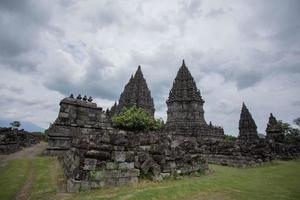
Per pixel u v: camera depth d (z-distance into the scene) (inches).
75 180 352.5
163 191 362.0
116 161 406.3
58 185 382.6
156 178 459.8
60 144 754.2
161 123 1536.7
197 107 2015.3
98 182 370.6
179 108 2037.4
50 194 330.0
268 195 363.3
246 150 938.1
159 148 514.9
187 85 2128.4
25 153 826.8
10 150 844.6
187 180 494.0
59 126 770.8
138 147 480.4
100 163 385.7
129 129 1284.4
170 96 2169.0
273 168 831.1
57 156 719.1
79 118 823.1
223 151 975.6
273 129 1967.3
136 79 2856.8
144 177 452.4
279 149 1465.3
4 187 354.9
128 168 421.7
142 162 466.0
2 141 789.2
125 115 1321.4
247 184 463.8
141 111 1428.4
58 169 515.2
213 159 1013.2
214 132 1946.4
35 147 1172.5
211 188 407.5
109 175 388.2
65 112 800.3
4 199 301.6
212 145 1075.9
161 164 495.2
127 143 442.0
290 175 621.6
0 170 486.0
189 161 583.5
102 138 408.8
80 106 838.5
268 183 481.1
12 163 575.2
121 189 371.9
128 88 2854.3
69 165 433.7
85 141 402.9
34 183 391.5
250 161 891.4
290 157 1470.2
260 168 831.1
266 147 1130.0
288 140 2193.7
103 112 890.1
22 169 506.3
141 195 330.3
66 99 818.8
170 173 505.0
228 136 2753.4
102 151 393.7
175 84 2186.3
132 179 420.5
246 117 2728.8
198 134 1798.7
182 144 804.6
